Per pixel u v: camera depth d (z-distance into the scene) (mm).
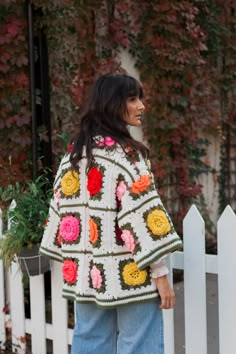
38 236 2779
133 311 2068
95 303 2102
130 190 1962
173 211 5266
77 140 2123
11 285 3170
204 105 5332
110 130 2047
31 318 3086
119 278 2021
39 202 2889
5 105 3912
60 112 4141
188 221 2469
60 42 4105
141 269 1968
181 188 5262
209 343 3410
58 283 2938
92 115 2098
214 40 5559
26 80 3926
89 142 2062
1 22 3873
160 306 2057
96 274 2041
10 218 2863
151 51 4852
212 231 5770
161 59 4871
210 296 4238
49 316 3266
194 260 2461
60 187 2232
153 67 4887
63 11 4039
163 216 1978
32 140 3846
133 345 2078
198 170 5527
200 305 2461
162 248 1952
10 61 3875
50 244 2354
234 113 5895
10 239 2805
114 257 2023
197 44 4965
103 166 2014
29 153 3988
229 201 6090
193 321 2490
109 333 2230
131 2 4664
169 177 5227
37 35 3871
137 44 4809
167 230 1970
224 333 2393
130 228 1959
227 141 6016
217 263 2418
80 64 4293
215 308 4004
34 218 2811
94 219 2033
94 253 2045
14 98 3916
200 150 5559
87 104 2141
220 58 5723
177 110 5098
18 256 2830
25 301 3342
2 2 3811
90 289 2100
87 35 4336
